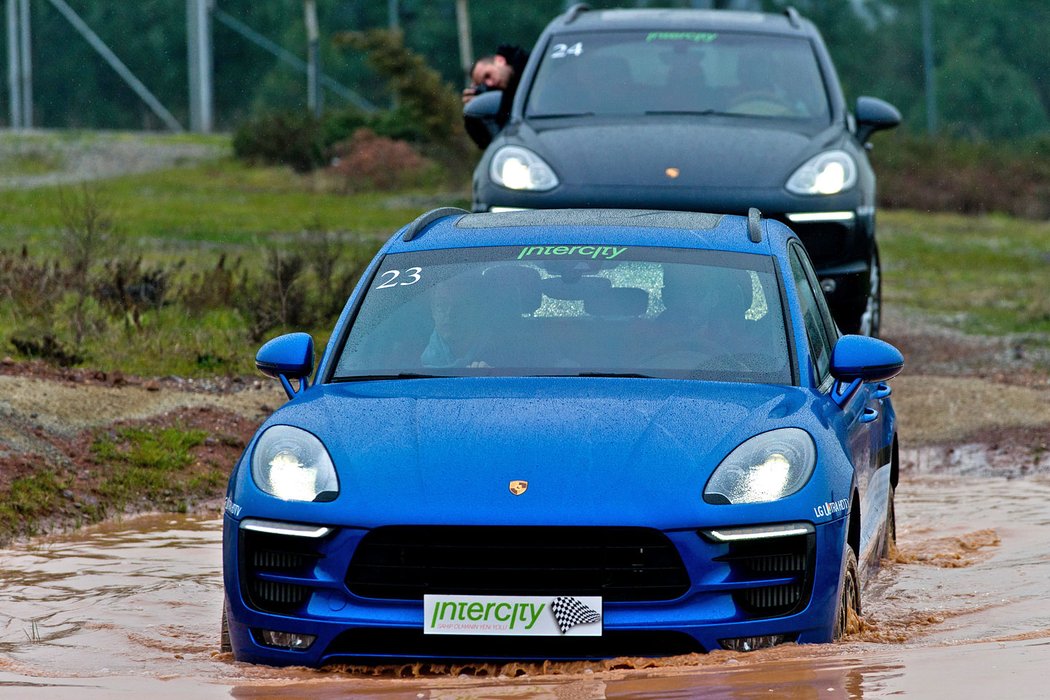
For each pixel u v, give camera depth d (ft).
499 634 58.44
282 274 167.12
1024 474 117.70
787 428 63.57
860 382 71.00
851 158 130.11
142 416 122.52
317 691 55.16
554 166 128.26
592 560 58.59
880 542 83.87
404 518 58.85
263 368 72.38
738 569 59.26
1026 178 517.14
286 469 62.03
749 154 128.36
